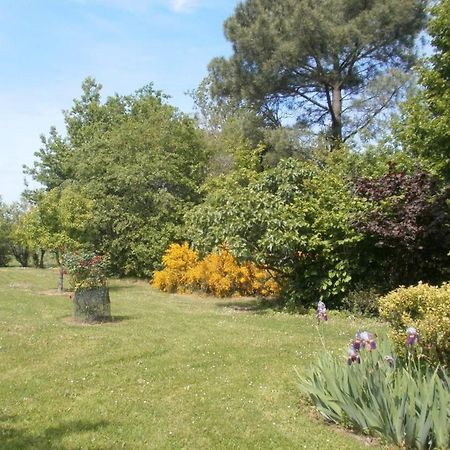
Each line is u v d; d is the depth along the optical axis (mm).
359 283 12227
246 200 12992
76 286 11305
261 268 13656
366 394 4949
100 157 24344
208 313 12891
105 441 4824
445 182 11836
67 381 6699
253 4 28219
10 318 11836
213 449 4672
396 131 15219
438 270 12094
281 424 5230
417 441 4449
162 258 20812
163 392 6270
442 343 5082
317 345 8648
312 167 13977
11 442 4777
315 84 27484
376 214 11148
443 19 11836
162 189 23438
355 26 23844
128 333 9828
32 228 18328
